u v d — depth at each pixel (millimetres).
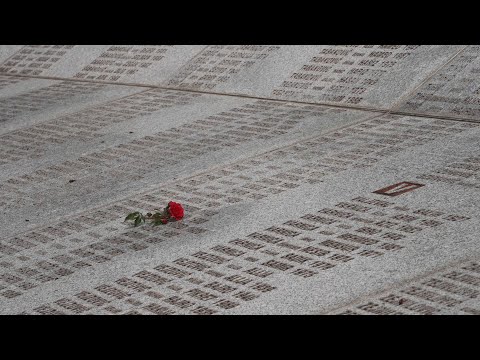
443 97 22109
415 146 19750
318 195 17766
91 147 22703
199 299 14258
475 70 22641
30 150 23109
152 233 17016
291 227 16469
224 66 27359
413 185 17625
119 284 15148
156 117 24594
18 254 16906
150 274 15352
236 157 20578
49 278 15734
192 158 20922
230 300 14102
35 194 19984
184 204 18219
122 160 21438
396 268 14422
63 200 19375
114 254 16344
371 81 23828
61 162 21859
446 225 15711
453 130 20422
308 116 22906
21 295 15219
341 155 19828
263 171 19484
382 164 18922
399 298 13484
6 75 32219
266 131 22203
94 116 25469
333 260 15000
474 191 16984
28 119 25984
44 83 30312
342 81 24344
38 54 32938
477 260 14320
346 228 16141
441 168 18281
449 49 23969
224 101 25219
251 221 16953
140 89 27688
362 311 13266
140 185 19609
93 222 17922
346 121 22141
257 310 13680
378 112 22453
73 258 16422
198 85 26891
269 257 15406
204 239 16453
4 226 18328
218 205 17953
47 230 17844
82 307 14484
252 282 14617
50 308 14578
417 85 22922
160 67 28797
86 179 20469
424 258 14641
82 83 29500
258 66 26594
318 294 13938
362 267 14617
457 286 13617
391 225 16000
